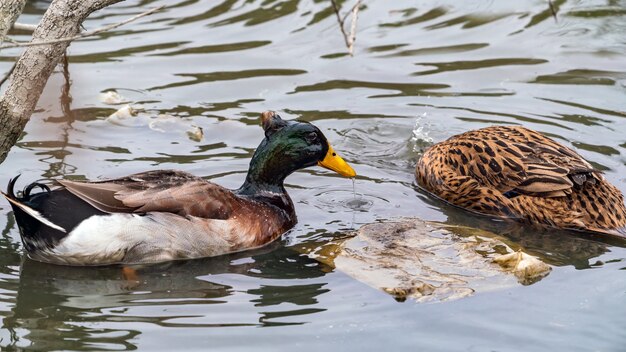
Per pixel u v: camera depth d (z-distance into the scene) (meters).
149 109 16.61
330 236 12.98
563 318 10.55
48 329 10.35
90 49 18.95
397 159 15.49
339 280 11.60
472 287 11.31
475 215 13.96
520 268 11.65
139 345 9.98
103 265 11.93
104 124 16.06
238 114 16.50
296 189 14.48
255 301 11.07
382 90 17.41
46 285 11.44
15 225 12.98
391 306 10.87
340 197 14.25
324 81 17.72
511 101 16.97
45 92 17.17
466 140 14.65
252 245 12.61
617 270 11.84
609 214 13.09
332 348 9.93
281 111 16.61
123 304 10.99
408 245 12.47
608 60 18.34
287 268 12.00
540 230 13.34
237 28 19.91
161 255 12.00
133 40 19.33
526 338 10.13
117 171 14.37
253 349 9.90
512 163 13.81
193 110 16.61
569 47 18.94
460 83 17.66
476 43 19.22
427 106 16.86
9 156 14.79
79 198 11.67
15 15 11.91
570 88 17.34
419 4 20.95
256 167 13.33
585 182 13.26
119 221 11.65
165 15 20.52
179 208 12.01
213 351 9.86
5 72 17.22
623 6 20.67
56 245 11.59
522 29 19.73
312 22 20.12
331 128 16.17
